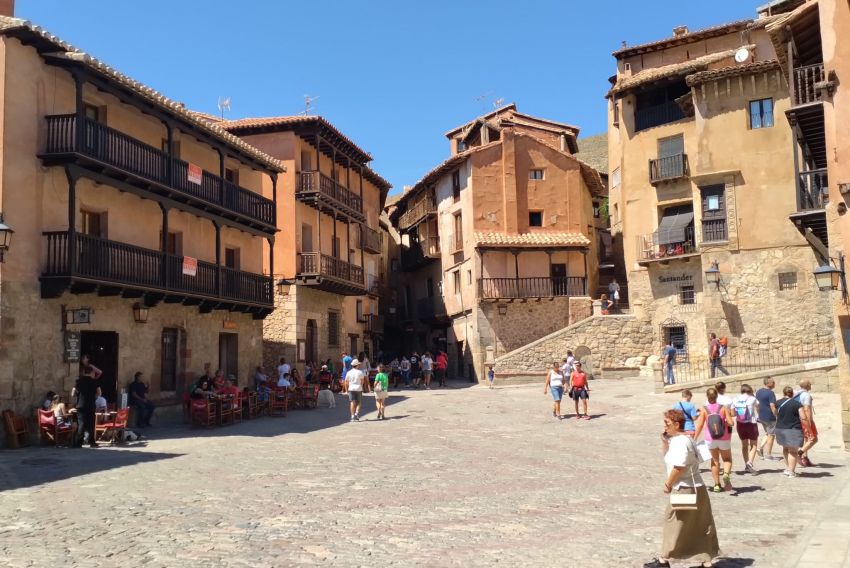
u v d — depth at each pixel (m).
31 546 8.09
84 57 18.78
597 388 30.88
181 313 24.58
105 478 12.81
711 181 31.61
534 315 40.09
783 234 30.23
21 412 17.67
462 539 8.47
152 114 22.52
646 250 35.50
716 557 6.96
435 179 46.75
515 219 41.06
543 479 12.69
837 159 15.38
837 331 15.81
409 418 23.42
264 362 33.47
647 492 11.47
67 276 18.39
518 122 48.06
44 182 18.98
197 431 20.67
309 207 35.97
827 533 8.27
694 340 33.47
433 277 48.94
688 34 37.69
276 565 7.40
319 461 14.85
